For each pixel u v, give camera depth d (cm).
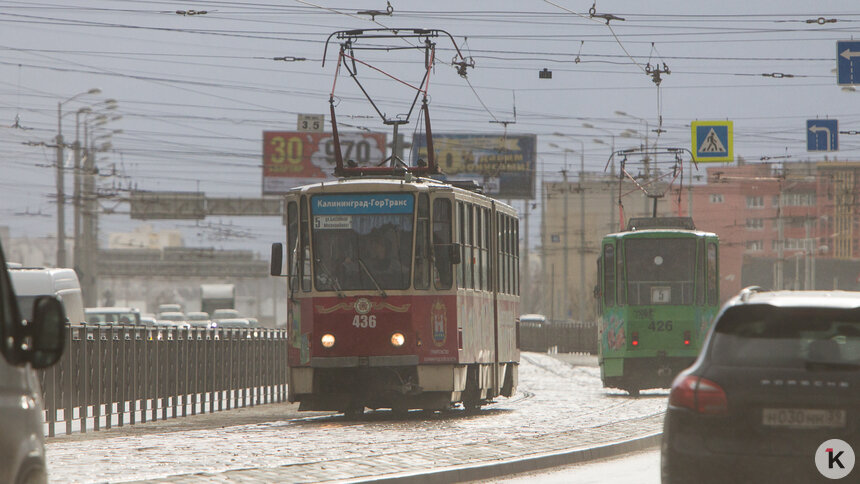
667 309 11025
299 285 7875
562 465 5350
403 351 7706
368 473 4541
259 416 8362
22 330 2208
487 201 8869
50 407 6194
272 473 4503
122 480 4247
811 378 2962
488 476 4859
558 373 16400
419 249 7794
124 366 7188
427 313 7769
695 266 11069
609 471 5100
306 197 7912
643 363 11006
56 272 11169
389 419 7869
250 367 9744
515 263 9825
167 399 7831
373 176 8562
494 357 8956
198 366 8462
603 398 10431
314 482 4259
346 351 7738
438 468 4719
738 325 3112
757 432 2966
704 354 3112
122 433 6612
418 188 7838
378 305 7738
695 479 2997
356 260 7800
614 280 11169
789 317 3070
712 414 2997
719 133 14425
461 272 8025
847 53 11406
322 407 7850
